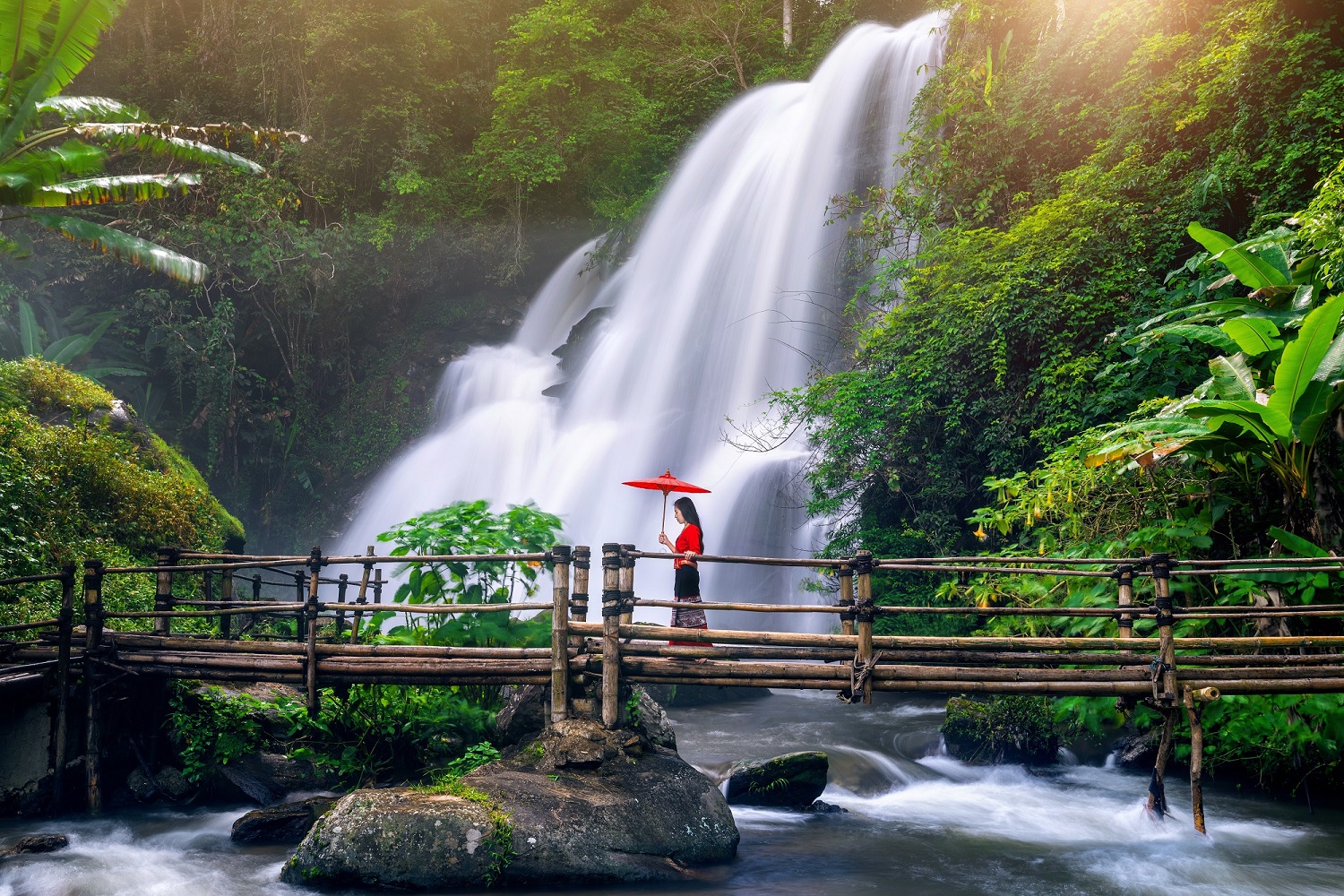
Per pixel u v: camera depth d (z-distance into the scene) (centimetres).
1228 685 660
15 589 917
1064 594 931
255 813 661
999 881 582
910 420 1452
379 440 2848
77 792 722
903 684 657
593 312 2650
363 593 773
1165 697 661
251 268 2441
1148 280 1266
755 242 2355
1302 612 671
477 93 2997
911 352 1503
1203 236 927
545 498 2272
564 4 2830
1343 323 803
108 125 935
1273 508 888
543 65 2833
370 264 2842
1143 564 686
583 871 548
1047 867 611
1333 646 786
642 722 682
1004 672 665
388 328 3008
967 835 689
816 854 636
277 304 2673
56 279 2220
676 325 2428
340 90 2730
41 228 2069
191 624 1004
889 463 1484
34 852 619
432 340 3000
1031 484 1277
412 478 2666
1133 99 1474
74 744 738
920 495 1455
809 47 3206
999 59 1811
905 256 1691
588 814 578
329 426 2866
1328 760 795
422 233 2798
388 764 766
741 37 3297
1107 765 940
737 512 1761
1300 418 764
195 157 995
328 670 687
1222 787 844
